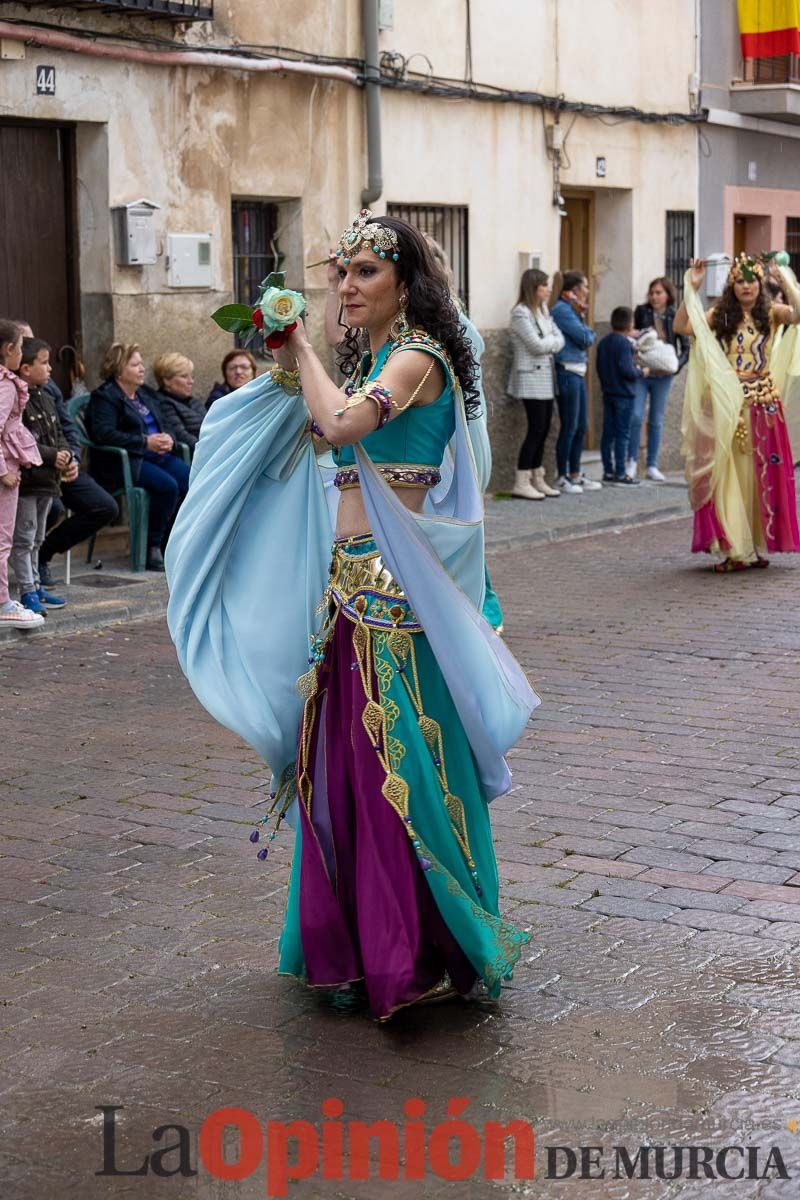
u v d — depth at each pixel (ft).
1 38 33.06
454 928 13.01
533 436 46.88
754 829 18.12
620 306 52.95
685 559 37.70
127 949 14.78
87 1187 10.68
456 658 12.92
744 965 14.29
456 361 13.11
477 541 13.23
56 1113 11.68
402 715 12.93
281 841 17.94
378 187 42.75
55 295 36.58
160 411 35.68
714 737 22.07
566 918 15.44
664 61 54.95
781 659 26.89
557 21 49.65
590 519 43.04
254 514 13.70
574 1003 13.51
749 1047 12.64
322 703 13.39
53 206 36.22
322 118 41.34
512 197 48.57
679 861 17.07
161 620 30.76
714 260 40.60
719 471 34.91
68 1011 13.43
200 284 38.29
